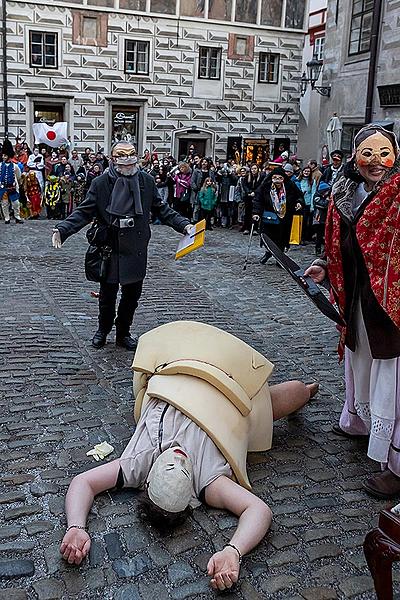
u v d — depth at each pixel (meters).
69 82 24.03
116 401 4.77
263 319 7.32
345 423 4.20
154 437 3.32
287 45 26.98
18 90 23.45
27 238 12.86
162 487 3.02
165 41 25.06
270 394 4.09
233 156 26.98
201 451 3.26
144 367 3.70
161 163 18.42
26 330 6.41
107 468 3.34
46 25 23.36
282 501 3.52
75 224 5.35
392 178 3.36
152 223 16.05
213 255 11.48
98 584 2.82
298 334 6.74
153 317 7.16
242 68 26.45
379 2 14.06
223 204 16.03
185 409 3.30
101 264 5.54
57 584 2.81
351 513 3.43
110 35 24.27
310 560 3.02
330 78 16.81
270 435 3.84
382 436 3.53
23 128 23.78
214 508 3.30
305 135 27.47
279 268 10.37
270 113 27.28
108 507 3.34
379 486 3.60
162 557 2.99
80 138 24.58
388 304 3.35
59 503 3.43
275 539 3.16
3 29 22.80
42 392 4.87
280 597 2.78
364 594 2.82
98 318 6.55
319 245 12.03
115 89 24.70
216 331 3.86
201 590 2.80
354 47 15.73
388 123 13.21
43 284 8.60
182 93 25.72
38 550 3.04
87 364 5.51
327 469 3.88
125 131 25.23
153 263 10.44
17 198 15.41
